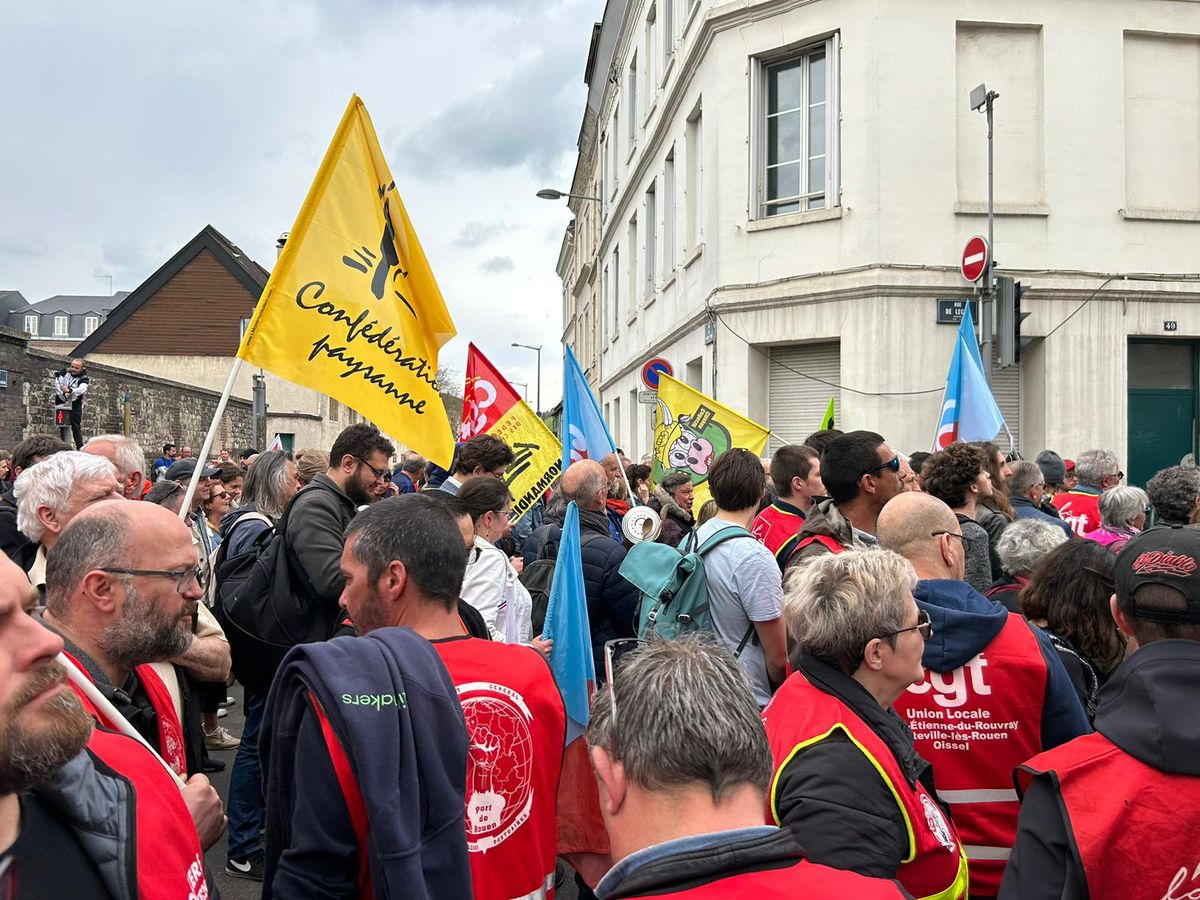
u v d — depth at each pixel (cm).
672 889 131
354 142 380
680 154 1648
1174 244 1250
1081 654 293
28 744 121
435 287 399
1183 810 181
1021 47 1228
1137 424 1276
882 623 215
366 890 196
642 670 150
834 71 1248
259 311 356
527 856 229
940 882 202
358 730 191
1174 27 1245
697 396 812
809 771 197
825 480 403
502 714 229
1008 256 1216
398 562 231
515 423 732
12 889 138
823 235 1246
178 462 672
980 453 445
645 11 2039
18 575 123
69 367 1670
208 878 195
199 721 279
